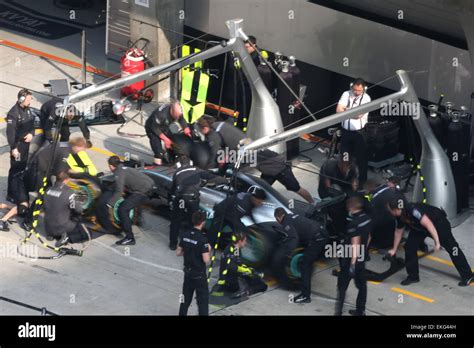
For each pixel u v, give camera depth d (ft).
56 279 187.73
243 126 246.88
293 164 236.02
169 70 198.70
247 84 242.99
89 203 208.03
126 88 263.90
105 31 309.01
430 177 209.05
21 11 320.09
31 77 277.64
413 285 188.85
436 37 226.17
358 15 237.66
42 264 192.85
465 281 188.55
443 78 225.97
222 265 180.45
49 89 269.23
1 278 187.01
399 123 235.20
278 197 196.44
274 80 236.84
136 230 206.69
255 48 217.15
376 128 229.45
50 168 194.80
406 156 235.40
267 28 254.06
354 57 239.91
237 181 201.05
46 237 201.77
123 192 201.98
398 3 230.27
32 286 184.75
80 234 199.82
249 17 256.32
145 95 264.11
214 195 198.80
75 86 268.41
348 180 200.95
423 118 204.95
